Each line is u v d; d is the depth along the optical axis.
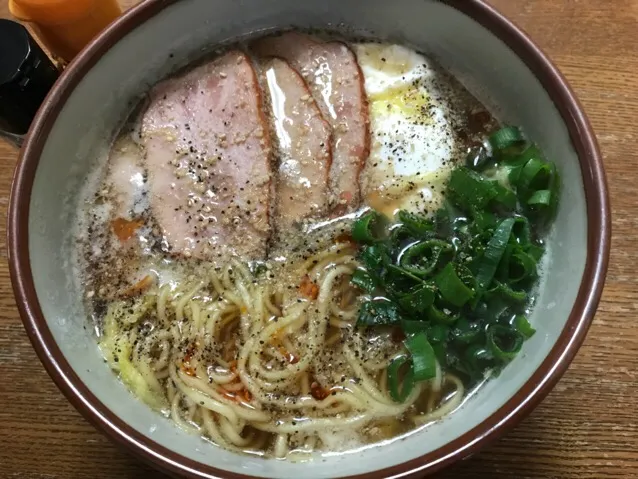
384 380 0.18
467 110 0.21
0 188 0.21
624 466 0.18
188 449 0.16
